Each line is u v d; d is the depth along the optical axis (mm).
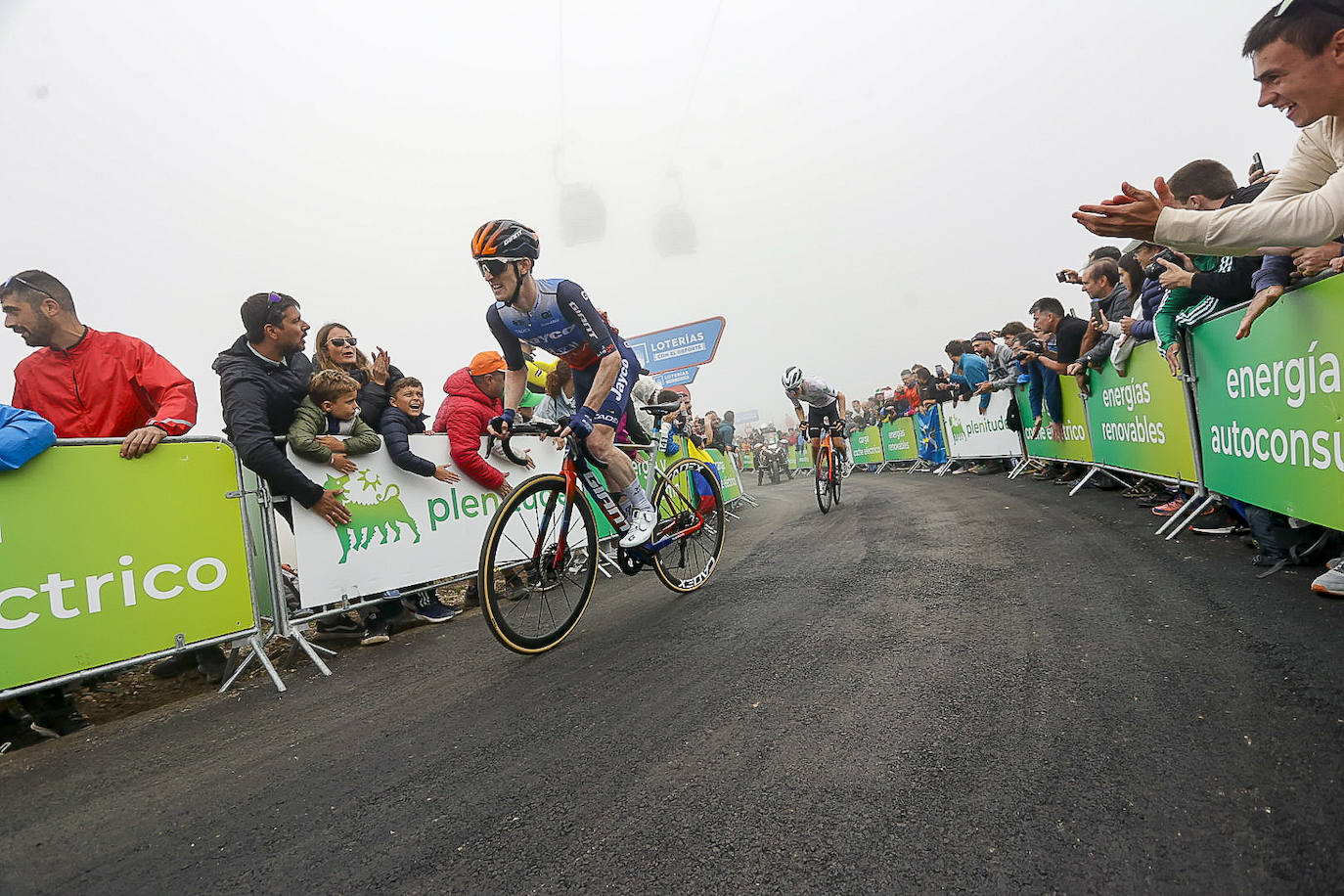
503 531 2531
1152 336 3850
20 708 2340
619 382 2908
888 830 1192
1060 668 1821
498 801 1480
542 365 5117
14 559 2258
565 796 1461
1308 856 1002
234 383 2990
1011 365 7070
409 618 3656
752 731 1666
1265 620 1980
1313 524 2469
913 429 11203
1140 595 2393
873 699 1762
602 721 1851
